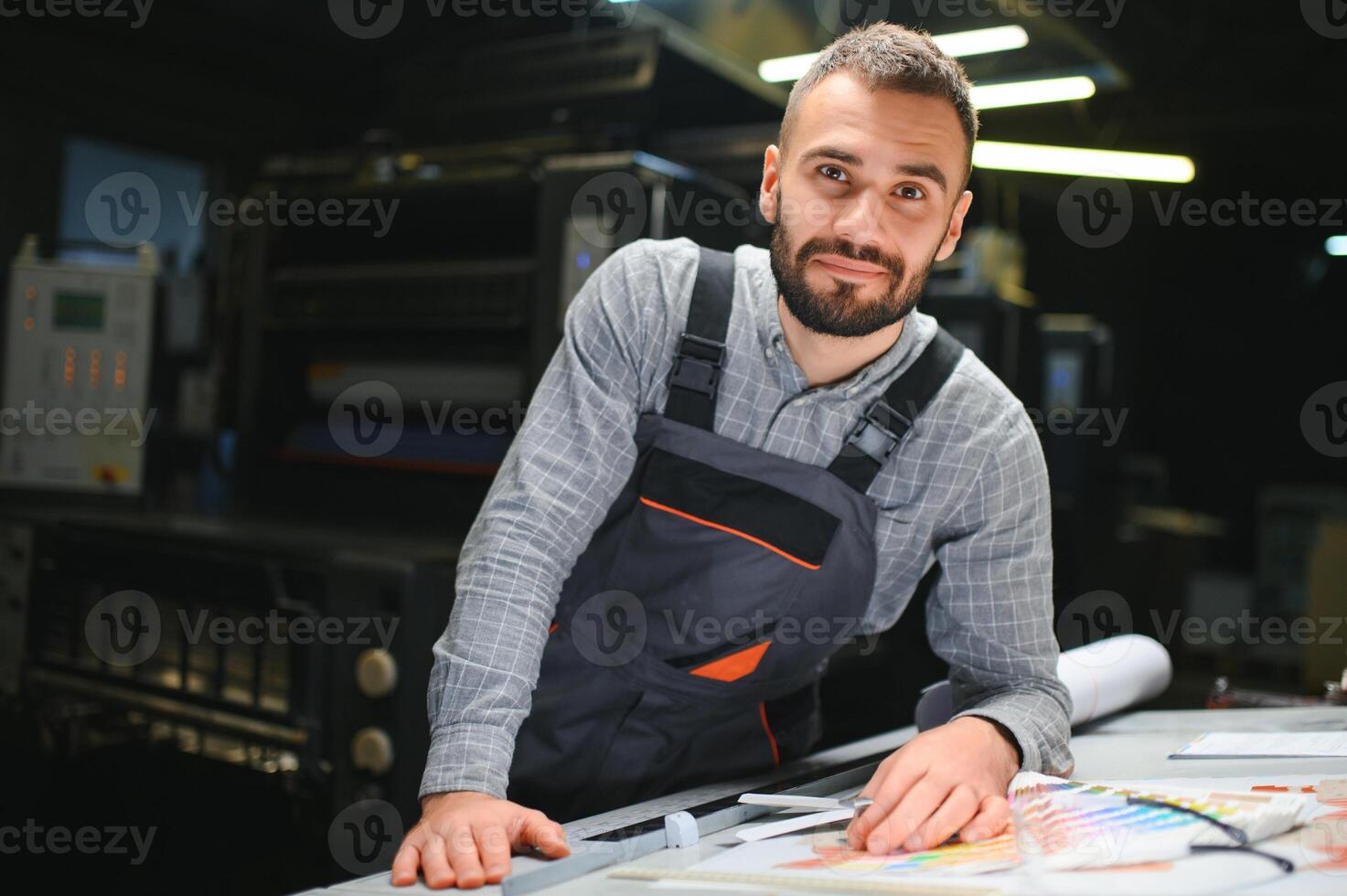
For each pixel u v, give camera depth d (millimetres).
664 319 1191
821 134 1021
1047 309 7367
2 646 2145
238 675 1859
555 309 2031
